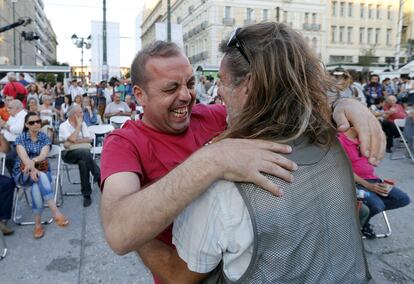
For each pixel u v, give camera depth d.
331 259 0.84
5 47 45.31
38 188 3.69
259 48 0.89
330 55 45.88
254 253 0.77
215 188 0.80
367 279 0.95
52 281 2.84
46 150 4.12
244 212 0.77
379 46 47.88
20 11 56.62
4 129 5.69
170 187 0.78
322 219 0.83
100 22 16.94
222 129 1.50
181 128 1.28
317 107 0.90
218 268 0.86
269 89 0.87
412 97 7.55
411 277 2.80
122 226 0.79
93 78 17.14
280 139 0.86
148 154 1.21
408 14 46.81
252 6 40.34
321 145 0.91
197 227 0.81
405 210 4.12
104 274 2.93
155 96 1.22
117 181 1.00
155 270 0.93
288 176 0.80
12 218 4.10
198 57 43.81
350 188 0.92
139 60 1.24
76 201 4.73
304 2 42.31
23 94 9.01
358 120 0.96
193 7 46.22
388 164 6.41
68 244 3.47
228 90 0.97
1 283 2.81
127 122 1.35
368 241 3.38
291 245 0.78
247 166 0.78
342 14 45.91
